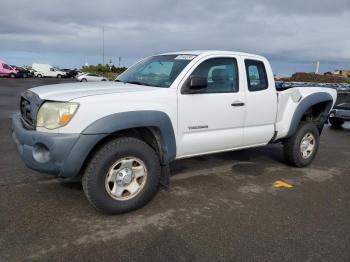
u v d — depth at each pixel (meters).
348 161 7.04
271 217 4.17
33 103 3.96
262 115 5.41
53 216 3.95
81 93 3.91
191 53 4.91
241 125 5.16
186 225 3.88
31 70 55.97
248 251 3.40
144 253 3.29
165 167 4.43
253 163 6.46
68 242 3.42
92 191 3.84
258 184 5.33
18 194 4.52
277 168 6.23
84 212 4.08
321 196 4.95
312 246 3.53
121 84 4.67
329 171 6.23
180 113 4.43
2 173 5.29
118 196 4.02
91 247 3.35
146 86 4.50
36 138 3.73
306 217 4.21
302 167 6.34
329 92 6.51
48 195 4.52
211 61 4.82
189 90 4.50
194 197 4.69
